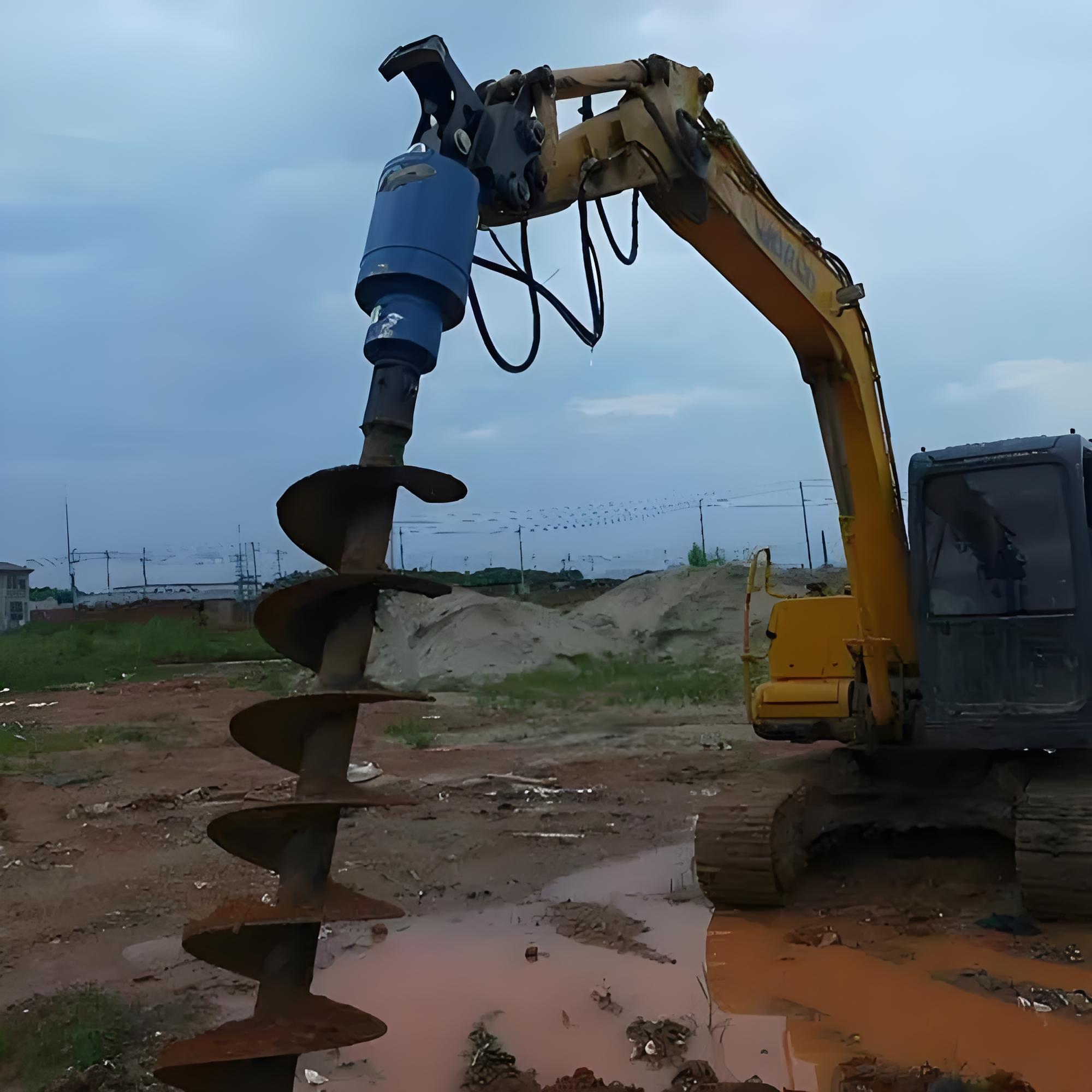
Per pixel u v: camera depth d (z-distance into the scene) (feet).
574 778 41.11
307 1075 15.99
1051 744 23.49
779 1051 16.44
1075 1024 17.12
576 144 20.04
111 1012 17.90
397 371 11.85
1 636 145.89
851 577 26.40
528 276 17.20
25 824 33.88
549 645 89.76
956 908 23.62
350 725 10.28
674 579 107.55
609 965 20.61
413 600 97.40
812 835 26.61
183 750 50.29
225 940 9.62
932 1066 15.58
